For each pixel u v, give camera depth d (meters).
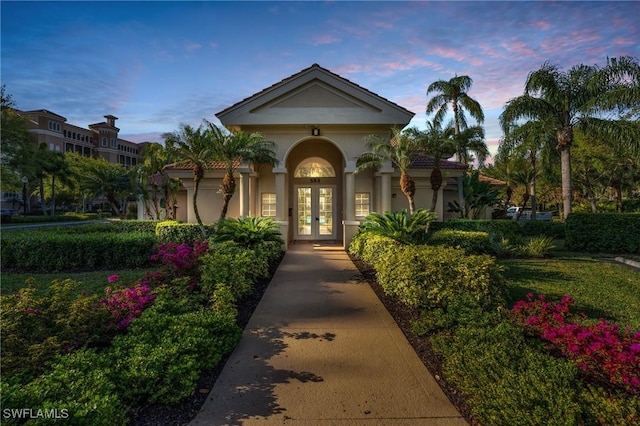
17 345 3.60
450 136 13.05
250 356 4.49
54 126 64.62
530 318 4.30
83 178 40.50
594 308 6.18
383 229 9.88
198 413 3.29
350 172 13.32
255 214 14.59
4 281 8.34
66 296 4.66
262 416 3.25
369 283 8.31
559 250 13.12
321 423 3.15
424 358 4.45
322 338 5.08
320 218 16.25
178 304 5.09
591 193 27.64
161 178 19.19
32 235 10.49
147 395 3.34
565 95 16.12
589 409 2.72
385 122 12.84
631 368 2.94
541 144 16.69
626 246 12.41
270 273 9.35
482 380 3.30
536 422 2.69
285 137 13.37
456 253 6.38
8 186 29.50
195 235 12.41
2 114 25.89
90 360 3.37
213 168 14.46
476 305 5.16
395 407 3.40
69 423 2.45
